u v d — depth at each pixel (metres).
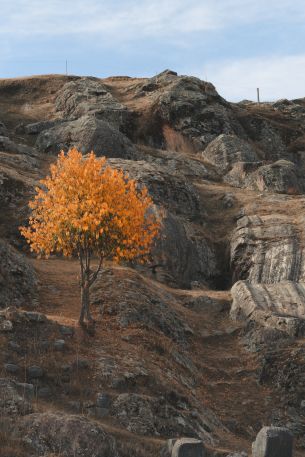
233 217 46.78
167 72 81.44
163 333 28.34
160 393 21.75
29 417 15.20
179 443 15.18
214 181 58.50
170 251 38.75
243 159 61.66
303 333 30.41
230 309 34.16
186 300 34.78
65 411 18.50
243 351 30.44
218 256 42.56
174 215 42.66
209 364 29.06
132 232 23.14
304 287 34.59
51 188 23.48
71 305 27.80
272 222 42.81
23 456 13.76
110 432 17.14
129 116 70.25
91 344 23.06
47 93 81.00
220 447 20.61
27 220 37.50
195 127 68.56
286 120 81.44
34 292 28.52
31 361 20.53
